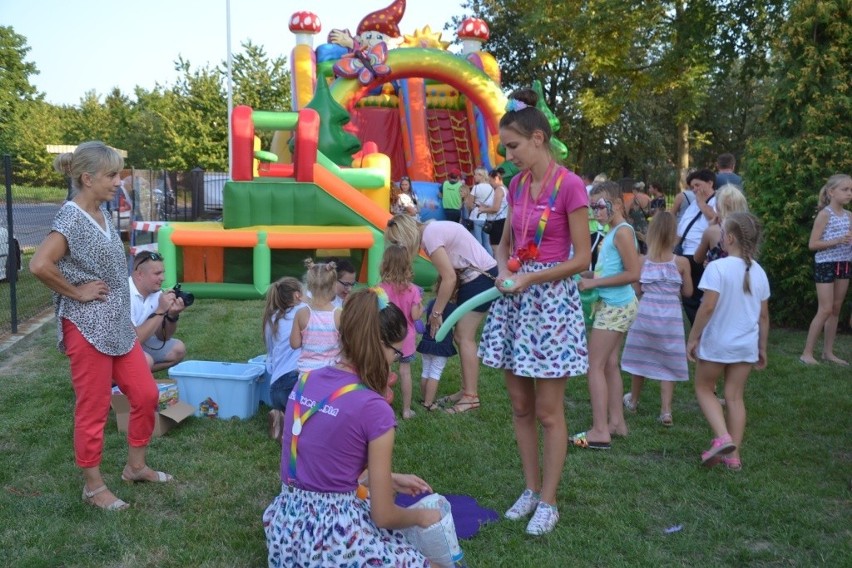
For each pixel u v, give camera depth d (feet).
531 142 11.00
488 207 35.09
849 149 25.73
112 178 11.50
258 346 22.97
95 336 11.42
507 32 110.93
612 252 15.16
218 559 10.53
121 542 10.91
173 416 15.40
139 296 16.99
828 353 22.68
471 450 14.92
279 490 12.91
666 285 16.31
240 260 30.27
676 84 72.02
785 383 20.24
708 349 14.17
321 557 8.54
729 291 13.93
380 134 54.29
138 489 12.74
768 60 60.54
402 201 37.93
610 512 12.19
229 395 16.47
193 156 104.58
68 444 14.71
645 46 72.64
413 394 18.83
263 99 105.81
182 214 63.46
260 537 11.20
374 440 8.43
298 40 48.03
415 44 49.14
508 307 11.60
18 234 36.37
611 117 77.15
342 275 18.37
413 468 14.02
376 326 8.71
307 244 29.09
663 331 16.33
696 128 122.42
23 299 31.19
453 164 53.57
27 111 156.15
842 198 21.85
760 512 12.27
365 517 8.75
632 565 10.59
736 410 14.37
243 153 29.86
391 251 15.66
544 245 11.18
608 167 130.52
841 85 25.79
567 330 11.14
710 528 11.76
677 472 13.94
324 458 8.59
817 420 17.17
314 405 8.66
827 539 11.43
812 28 26.55
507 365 11.63
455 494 12.90
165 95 132.05
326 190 30.12
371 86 43.93
